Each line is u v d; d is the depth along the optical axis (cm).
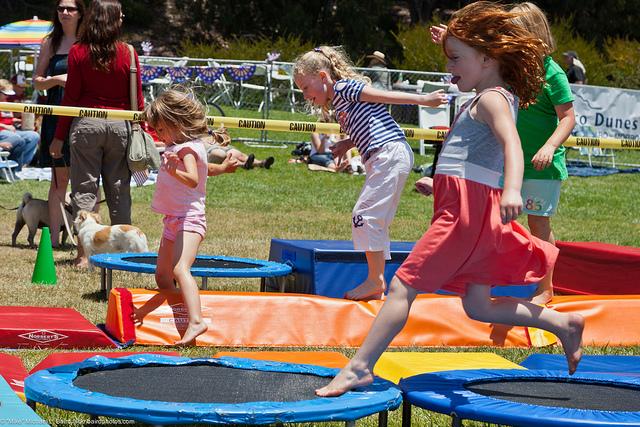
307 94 831
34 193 1983
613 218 2041
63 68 1278
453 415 474
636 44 4669
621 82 4416
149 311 796
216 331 803
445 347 834
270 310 824
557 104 812
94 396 452
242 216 1806
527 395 511
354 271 934
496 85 544
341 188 2305
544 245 530
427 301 856
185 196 779
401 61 5050
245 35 5703
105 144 1174
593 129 2747
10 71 3209
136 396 470
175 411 433
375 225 816
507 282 523
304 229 1658
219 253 1336
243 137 3016
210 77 2908
